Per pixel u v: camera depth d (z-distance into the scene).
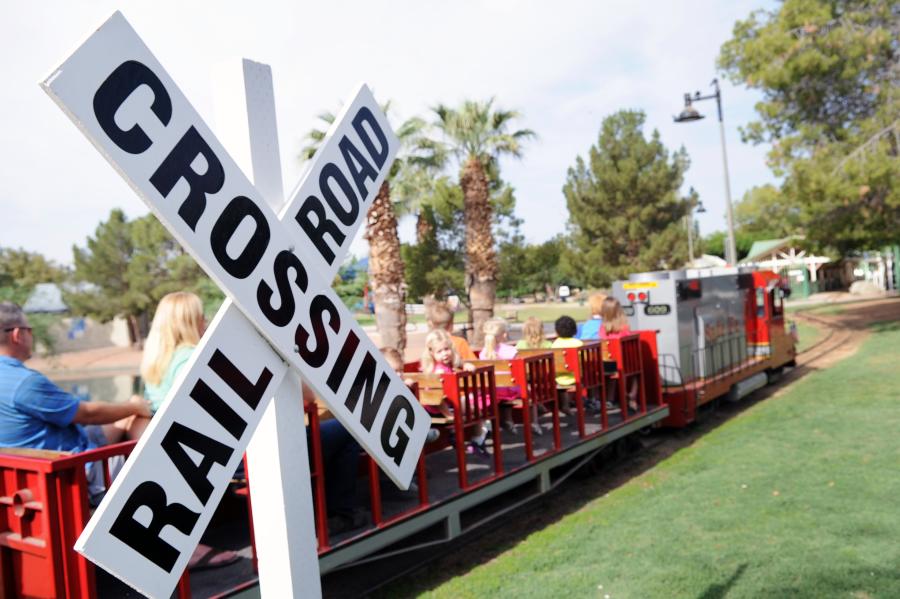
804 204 19.53
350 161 1.87
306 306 1.66
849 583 4.16
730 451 7.80
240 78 1.63
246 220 1.52
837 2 18.97
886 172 17.39
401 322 16.12
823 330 22.94
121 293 39.50
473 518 6.19
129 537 1.29
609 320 8.06
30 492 3.13
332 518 4.31
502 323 7.23
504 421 6.52
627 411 8.09
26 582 3.21
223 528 4.39
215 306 33.47
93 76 1.23
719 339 10.62
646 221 41.91
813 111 19.47
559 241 44.12
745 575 4.39
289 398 1.66
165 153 1.35
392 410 1.89
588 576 4.61
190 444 1.41
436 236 29.53
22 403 3.46
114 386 25.88
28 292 38.12
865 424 8.38
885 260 42.44
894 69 18.53
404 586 4.80
